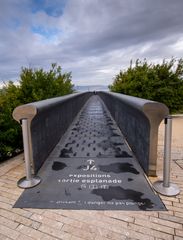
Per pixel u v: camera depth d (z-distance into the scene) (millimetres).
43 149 3629
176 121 7570
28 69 6500
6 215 2246
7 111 4402
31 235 1944
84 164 3588
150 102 2699
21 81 6109
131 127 4223
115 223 2074
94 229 1996
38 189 2771
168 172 2605
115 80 11164
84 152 4211
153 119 2785
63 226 2053
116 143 4805
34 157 3121
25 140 2770
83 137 5398
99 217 2174
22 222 2129
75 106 8664
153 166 2996
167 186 2635
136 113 3520
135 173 3186
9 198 2566
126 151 4223
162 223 2059
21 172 3316
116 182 2912
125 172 3229
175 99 8812
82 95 12375
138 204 2379
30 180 2889
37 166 3271
